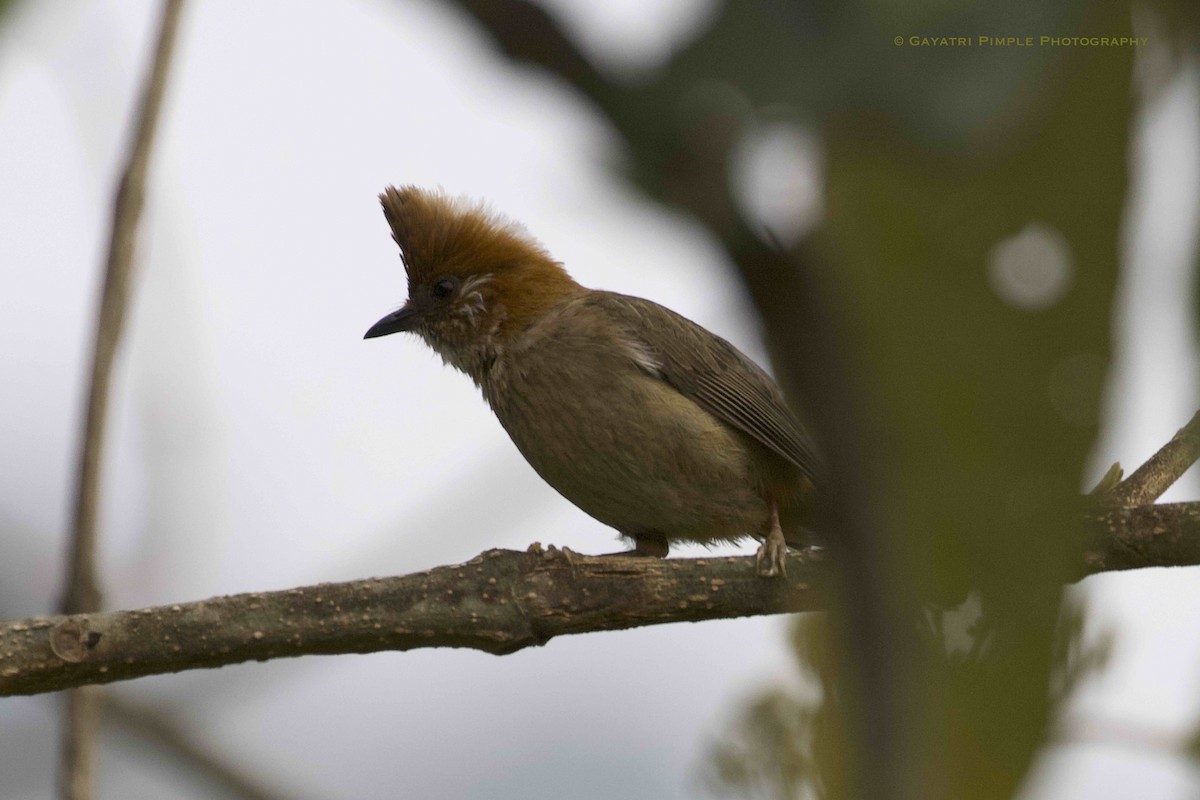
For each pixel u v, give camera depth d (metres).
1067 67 3.24
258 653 8.15
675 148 2.01
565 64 2.02
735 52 2.23
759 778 5.98
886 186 3.08
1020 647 3.32
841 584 2.11
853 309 2.78
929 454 3.20
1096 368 3.37
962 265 3.22
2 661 7.80
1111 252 3.38
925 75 2.29
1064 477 3.31
